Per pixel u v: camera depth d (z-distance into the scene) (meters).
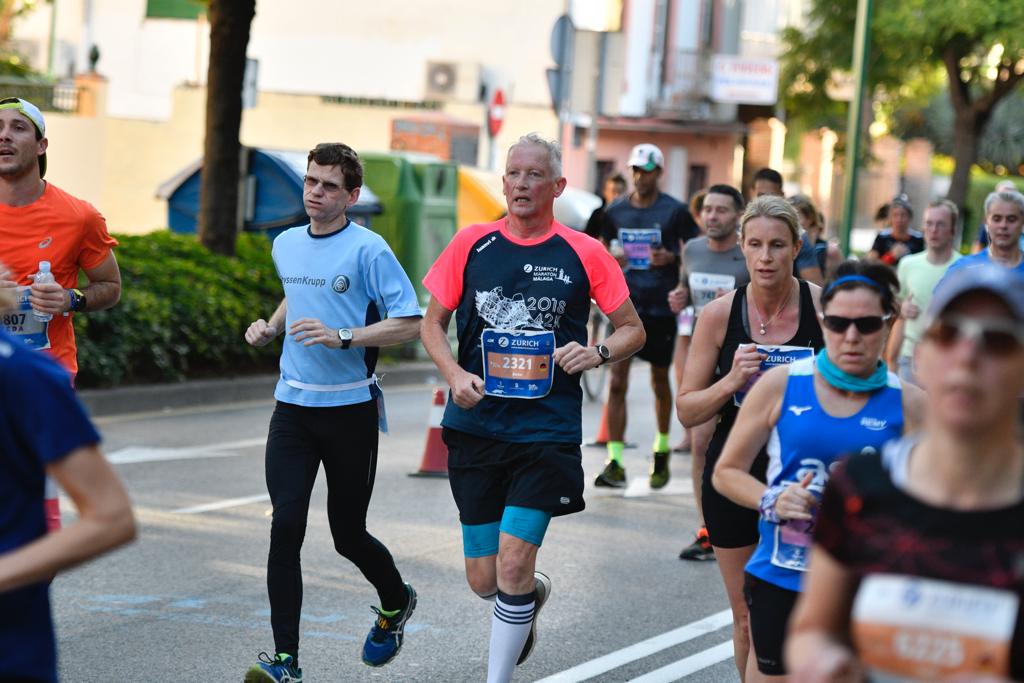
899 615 3.46
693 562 11.56
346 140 37.75
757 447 5.82
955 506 3.46
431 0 42.59
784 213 7.40
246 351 20.41
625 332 7.69
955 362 3.35
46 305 7.75
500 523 7.69
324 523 12.36
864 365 5.58
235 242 21.67
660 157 14.52
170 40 43.03
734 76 50.72
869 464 3.58
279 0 43.31
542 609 9.99
